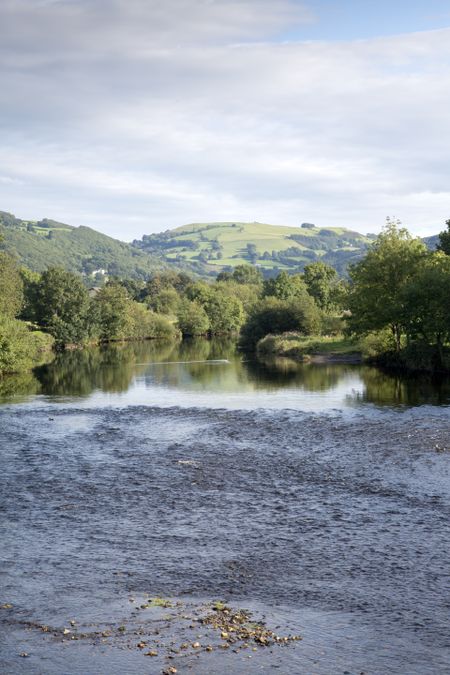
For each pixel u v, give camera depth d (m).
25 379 66.50
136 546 20.03
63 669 13.59
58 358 94.62
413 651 14.05
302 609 15.94
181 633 14.94
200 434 36.75
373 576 17.56
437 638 14.49
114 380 64.62
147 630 15.08
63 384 61.84
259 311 114.56
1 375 70.56
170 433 37.19
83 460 30.78
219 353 100.94
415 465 28.73
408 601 16.14
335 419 40.19
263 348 100.56
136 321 143.50
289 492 25.23
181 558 19.08
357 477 27.11
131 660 13.88
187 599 16.59
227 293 188.12
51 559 19.14
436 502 23.56
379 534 20.55
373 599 16.30
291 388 55.69
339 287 135.88
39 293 126.25
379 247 73.75
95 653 14.15
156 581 17.62
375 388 53.88
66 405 48.25
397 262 70.81
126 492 25.53
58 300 122.88
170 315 174.12
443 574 17.56
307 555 19.05
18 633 15.01
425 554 18.89
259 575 17.84
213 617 15.62
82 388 58.41
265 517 22.39
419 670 13.40
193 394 53.31
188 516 22.64
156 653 14.12
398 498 24.14
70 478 27.62
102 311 135.12
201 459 30.75
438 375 61.56
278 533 20.86
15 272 132.25
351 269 76.19
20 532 21.30
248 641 14.56
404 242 72.81
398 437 34.38
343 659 13.82
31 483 26.88
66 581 17.67
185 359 89.75
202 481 26.92
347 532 20.80
